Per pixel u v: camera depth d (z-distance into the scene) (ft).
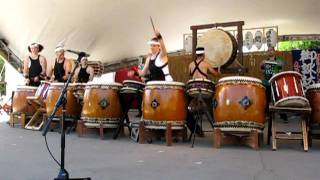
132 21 28.09
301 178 9.84
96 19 26.27
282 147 15.51
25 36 27.14
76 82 21.35
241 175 10.16
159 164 11.64
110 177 9.91
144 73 18.25
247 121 14.92
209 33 22.61
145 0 25.23
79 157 12.82
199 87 15.65
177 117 16.08
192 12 29.14
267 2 28.76
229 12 30.58
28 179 9.65
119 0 24.54
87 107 18.19
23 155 13.02
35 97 21.40
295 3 29.04
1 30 27.04
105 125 17.88
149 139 16.70
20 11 24.40
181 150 14.48
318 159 12.68
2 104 32.19
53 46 28.14
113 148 14.90
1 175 10.04
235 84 15.07
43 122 21.34
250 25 35.40
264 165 11.57
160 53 17.72
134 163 11.79
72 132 20.29
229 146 15.66
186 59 32.32
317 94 15.38
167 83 16.10
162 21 29.68
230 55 21.91
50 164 11.52
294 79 14.71
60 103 10.07
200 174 10.27
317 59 30.58
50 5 23.75
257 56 30.94
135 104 21.02
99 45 30.76
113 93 18.02
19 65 29.45
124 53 34.06
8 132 20.10
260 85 15.30
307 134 15.29
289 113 15.37
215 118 15.53
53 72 23.39
